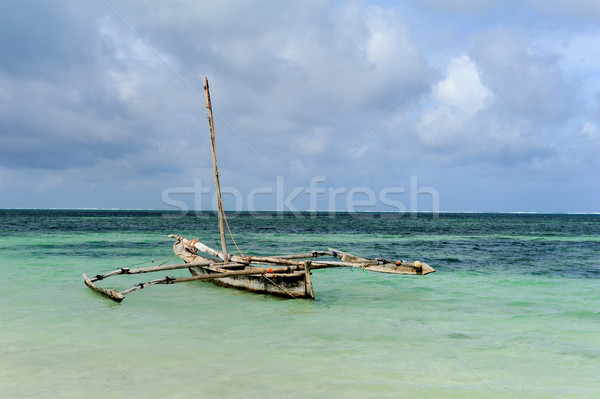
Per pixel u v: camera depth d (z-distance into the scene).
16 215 106.00
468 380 6.91
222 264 14.22
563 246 32.84
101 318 10.68
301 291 12.95
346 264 13.09
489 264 22.06
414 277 17.89
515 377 7.07
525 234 49.06
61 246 29.00
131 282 16.22
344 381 6.79
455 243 35.34
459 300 13.17
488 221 101.12
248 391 6.34
